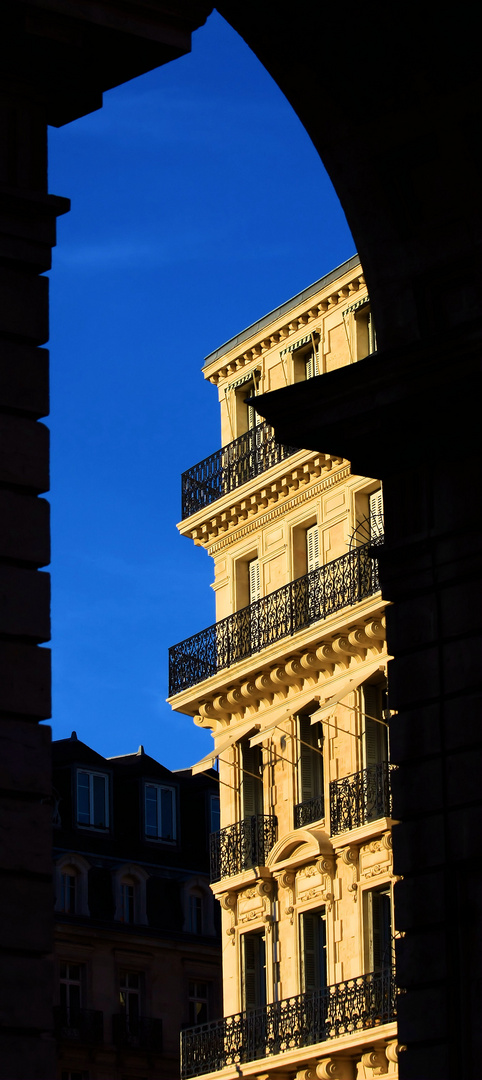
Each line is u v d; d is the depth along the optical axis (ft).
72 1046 238.89
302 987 169.78
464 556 72.18
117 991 246.68
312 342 179.73
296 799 173.47
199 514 188.24
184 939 255.50
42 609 55.62
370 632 164.35
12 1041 51.90
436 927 70.59
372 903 164.25
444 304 73.77
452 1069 68.80
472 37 69.26
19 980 52.49
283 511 179.32
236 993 177.17
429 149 72.54
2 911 52.70
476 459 72.64
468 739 70.64
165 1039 248.73
